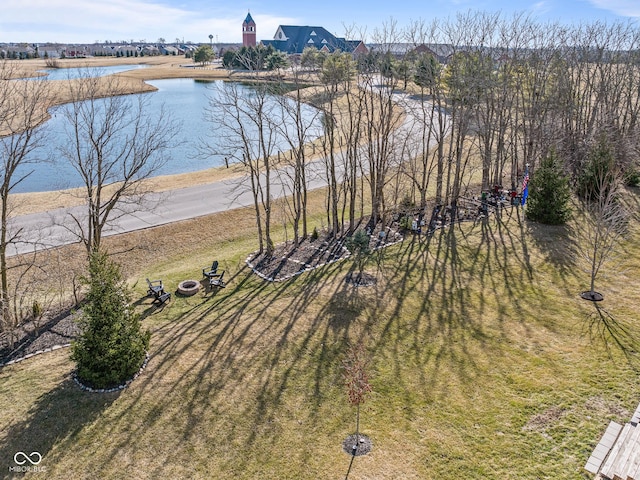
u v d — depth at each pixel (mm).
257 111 21938
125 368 13641
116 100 38375
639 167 30406
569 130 30703
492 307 17391
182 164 41531
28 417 12578
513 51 31375
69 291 20094
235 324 16734
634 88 37188
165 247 24031
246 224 26375
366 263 21062
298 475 10781
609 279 19250
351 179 24875
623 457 10266
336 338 15719
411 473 10742
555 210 24094
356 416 12430
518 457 11031
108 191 31688
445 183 31766
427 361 14484
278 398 13109
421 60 33406
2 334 16234
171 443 11711
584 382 13367
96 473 10945
